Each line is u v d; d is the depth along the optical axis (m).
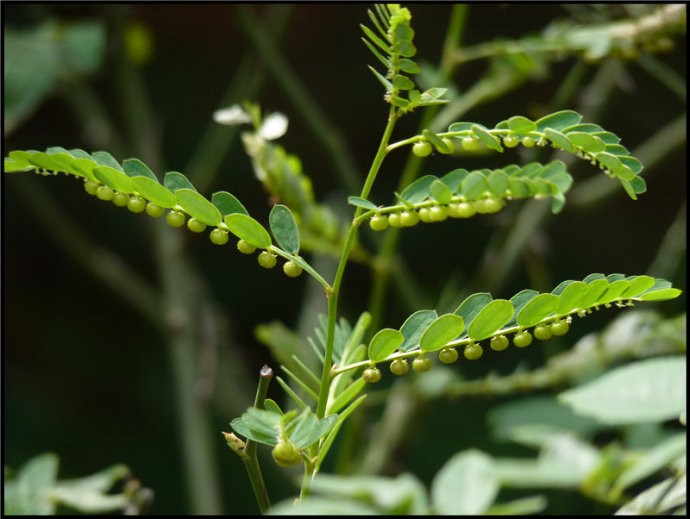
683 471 0.38
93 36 0.71
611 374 0.42
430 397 0.60
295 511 0.31
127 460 1.24
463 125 0.32
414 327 0.32
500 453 1.04
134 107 0.74
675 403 0.40
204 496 0.63
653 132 1.17
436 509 0.39
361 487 0.39
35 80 0.69
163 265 0.73
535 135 0.32
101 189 0.32
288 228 0.33
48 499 0.44
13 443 1.21
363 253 0.54
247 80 0.69
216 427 1.10
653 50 0.49
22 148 1.22
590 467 0.43
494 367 1.12
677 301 0.60
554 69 0.89
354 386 0.33
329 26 1.26
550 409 0.56
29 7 0.77
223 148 0.69
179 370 0.69
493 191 0.32
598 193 0.66
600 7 0.55
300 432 0.31
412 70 0.32
